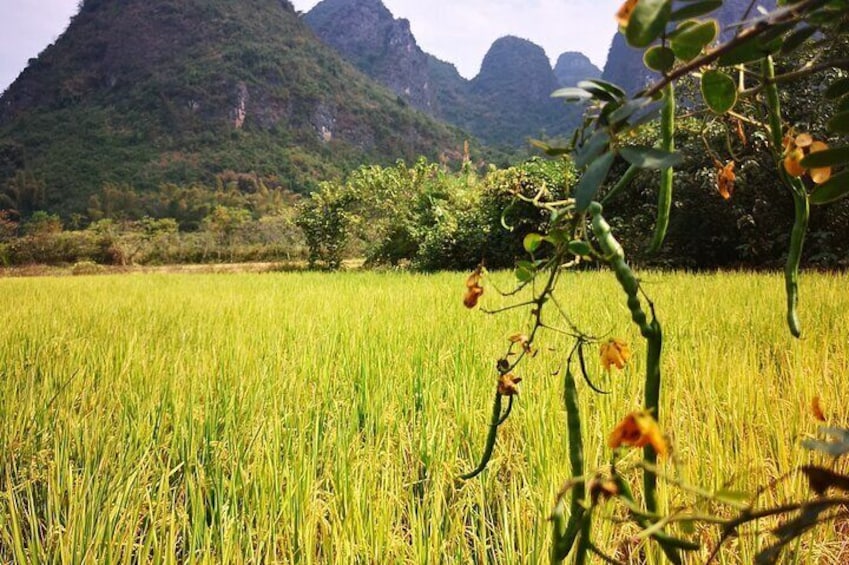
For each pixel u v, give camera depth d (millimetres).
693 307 6434
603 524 1981
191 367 4562
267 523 2367
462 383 3867
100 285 15219
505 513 2164
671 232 13469
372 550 2199
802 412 3033
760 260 13469
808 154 725
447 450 3072
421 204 21266
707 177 11984
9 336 6137
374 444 3289
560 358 4410
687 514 592
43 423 3580
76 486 2543
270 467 2688
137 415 3586
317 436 3031
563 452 2689
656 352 834
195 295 11141
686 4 603
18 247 39719
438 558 2115
